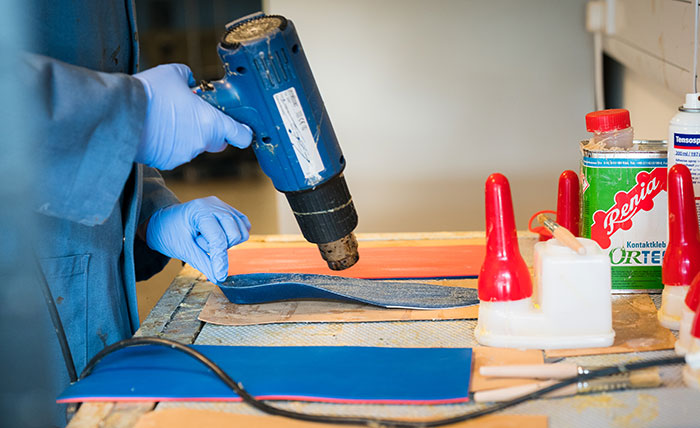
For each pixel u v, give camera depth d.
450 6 2.05
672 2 1.30
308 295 1.00
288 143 0.91
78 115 0.78
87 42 0.98
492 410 0.70
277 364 0.82
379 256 1.19
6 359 0.96
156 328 0.95
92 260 1.04
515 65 2.08
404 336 0.89
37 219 0.94
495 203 0.83
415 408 0.72
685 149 0.88
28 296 0.95
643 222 0.95
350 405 0.73
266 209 3.01
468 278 1.08
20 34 0.88
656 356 0.80
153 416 0.72
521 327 0.83
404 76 2.11
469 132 2.13
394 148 2.16
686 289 0.85
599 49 2.03
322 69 2.12
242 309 1.00
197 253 1.05
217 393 0.76
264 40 0.86
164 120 0.90
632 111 1.83
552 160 2.12
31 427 0.97
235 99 0.92
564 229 0.85
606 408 0.71
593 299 0.82
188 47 3.40
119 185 0.84
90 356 1.06
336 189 0.95
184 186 3.34
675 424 0.68
